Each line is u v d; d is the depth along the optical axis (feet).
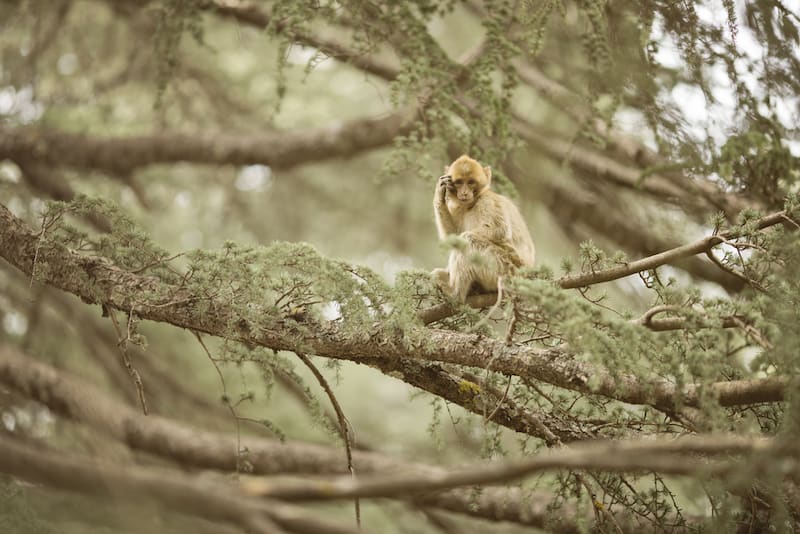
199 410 47.11
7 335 43.47
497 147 32.73
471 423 27.04
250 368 48.93
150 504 13.37
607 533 24.08
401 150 30.73
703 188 34.73
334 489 12.69
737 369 22.16
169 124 55.98
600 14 29.14
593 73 31.17
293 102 59.00
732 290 37.29
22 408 34.06
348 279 21.67
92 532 19.16
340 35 39.93
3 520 20.49
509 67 30.37
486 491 34.40
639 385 20.58
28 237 24.52
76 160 49.49
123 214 24.12
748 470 15.89
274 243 22.13
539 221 58.39
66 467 13.29
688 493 24.22
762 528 22.39
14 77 46.62
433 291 24.49
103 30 50.96
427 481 12.46
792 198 22.09
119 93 51.21
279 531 12.30
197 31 36.40
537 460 12.32
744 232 21.99
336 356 23.34
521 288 19.36
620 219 47.73
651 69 29.43
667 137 30.22
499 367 21.91
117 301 23.54
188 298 22.95
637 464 12.43
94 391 34.60
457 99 34.40
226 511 12.45
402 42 31.91
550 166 42.86
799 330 19.01
